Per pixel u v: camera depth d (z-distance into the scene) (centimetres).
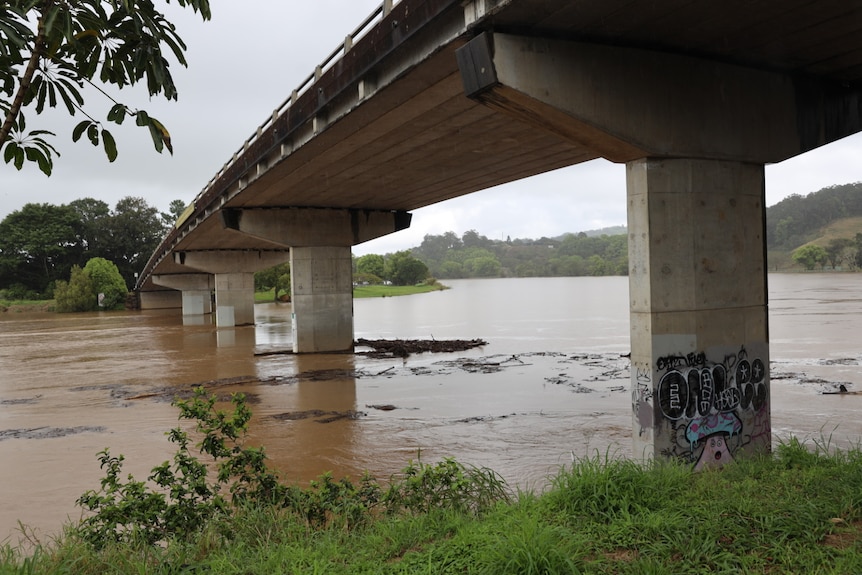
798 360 2622
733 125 1164
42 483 1324
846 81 1280
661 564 562
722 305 1153
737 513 672
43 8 518
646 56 1092
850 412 1677
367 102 1581
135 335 5322
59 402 2322
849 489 712
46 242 11744
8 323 7744
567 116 1047
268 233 3316
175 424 1852
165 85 582
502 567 561
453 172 2488
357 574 603
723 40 1068
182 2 570
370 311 7794
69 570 650
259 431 1719
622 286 15938
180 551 695
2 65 545
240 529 767
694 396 1124
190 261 5481
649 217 1112
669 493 756
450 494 834
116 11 548
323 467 1359
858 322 4191
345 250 3466
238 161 2745
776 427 1530
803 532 615
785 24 1005
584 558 598
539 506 735
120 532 780
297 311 3403
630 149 1106
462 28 1135
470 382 2409
